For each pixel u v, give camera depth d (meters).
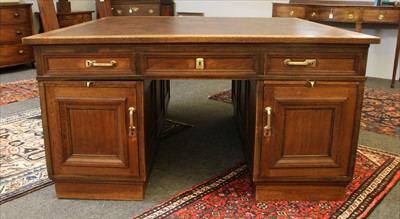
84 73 1.52
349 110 1.55
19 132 2.49
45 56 1.50
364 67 1.50
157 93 2.26
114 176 1.64
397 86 3.87
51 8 2.68
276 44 1.47
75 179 1.65
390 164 2.05
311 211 1.60
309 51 1.48
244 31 1.67
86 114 1.57
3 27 4.21
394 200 1.69
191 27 1.87
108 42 1.46
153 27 1.87
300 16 3.82
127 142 1.59
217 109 3.08
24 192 1.75
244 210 1.61
